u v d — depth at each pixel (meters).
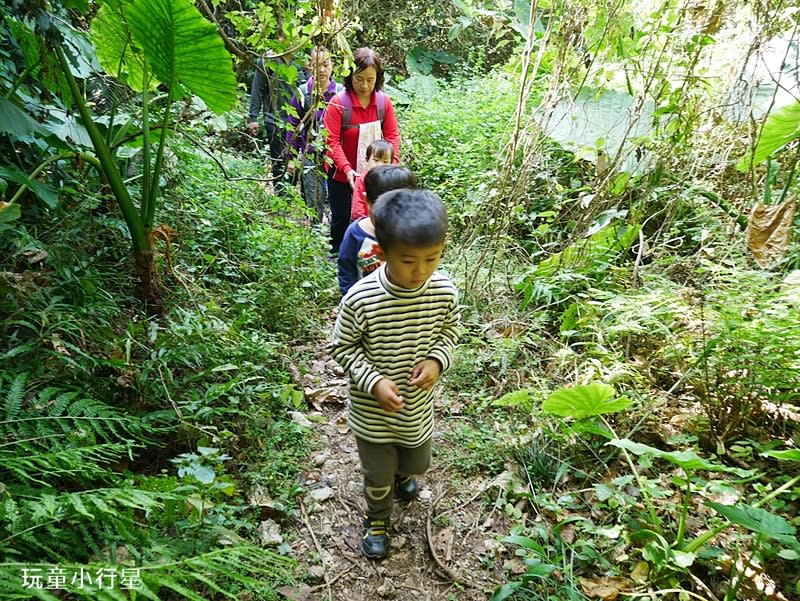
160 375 2.35
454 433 2.75
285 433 2.61
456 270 3.84
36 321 2.23
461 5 4.27
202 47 2.56
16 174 2.46
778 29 3.15
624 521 2.12
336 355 1.90
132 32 2.67
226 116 5.54
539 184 4.56
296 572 2.00
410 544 2.18
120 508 1.71
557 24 3.27
